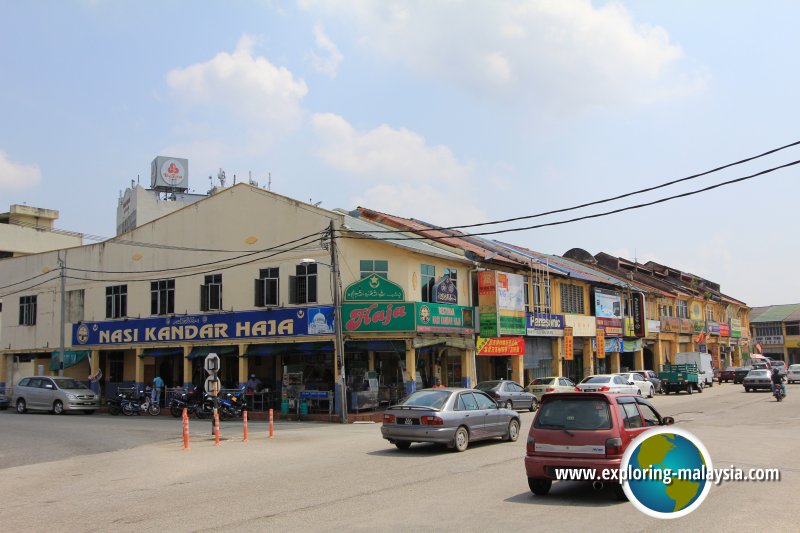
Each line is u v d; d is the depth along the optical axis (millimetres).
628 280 55312
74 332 37344
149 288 35000
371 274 29031
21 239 55219
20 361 41000
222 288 32438
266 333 30422
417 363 30234
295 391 29109
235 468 14242
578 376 43688
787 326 87625
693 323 62625
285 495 10805
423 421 15867
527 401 29672
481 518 8789
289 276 30422
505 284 34188
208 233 33281
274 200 31375
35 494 11930
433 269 31203
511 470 12914
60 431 23500
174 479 13039
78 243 59188
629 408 10438
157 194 73312
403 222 38281
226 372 34125
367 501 10109
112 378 37812
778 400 32844
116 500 11000
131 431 23344
